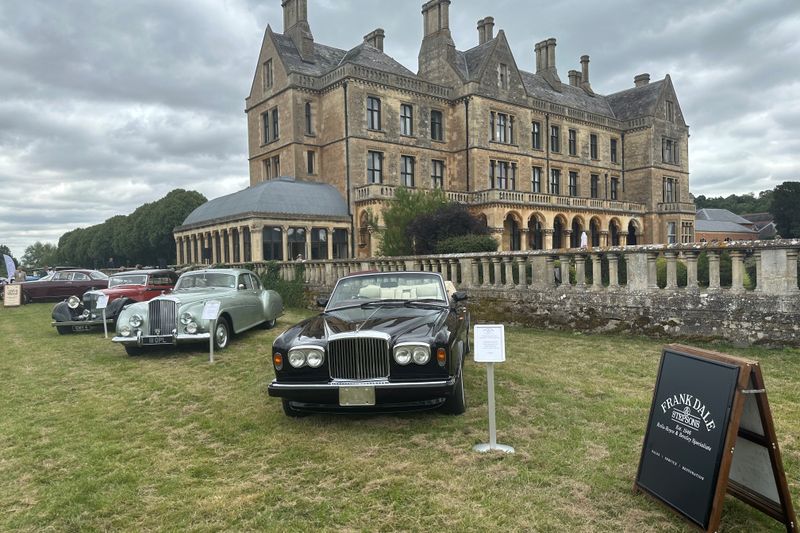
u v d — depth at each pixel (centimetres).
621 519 341
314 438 508
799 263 841
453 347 539
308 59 3728
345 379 516
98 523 361
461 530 334
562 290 1119
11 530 355
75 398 691
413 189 3219
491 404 464
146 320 947
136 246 5291
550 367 766
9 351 1078
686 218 4912
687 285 935
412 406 516
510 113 3984
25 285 2295
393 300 684
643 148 4891
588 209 4094
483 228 2078
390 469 429
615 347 907
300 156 3478
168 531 347
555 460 434
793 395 580
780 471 308
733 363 320
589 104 5119
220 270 1173
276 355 536
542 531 330
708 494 317
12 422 589
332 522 350
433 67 4044
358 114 3353
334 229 3225
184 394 693
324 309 701
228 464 455
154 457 475
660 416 366
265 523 351
